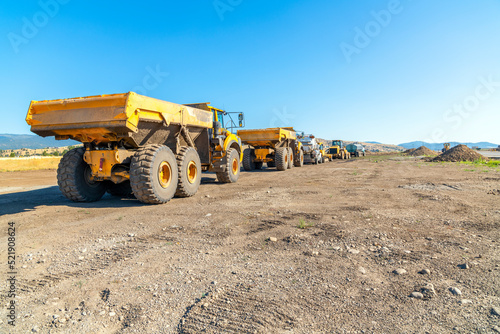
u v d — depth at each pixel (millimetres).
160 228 4406
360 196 6828
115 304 2264
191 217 5070
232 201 6555
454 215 4766
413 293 2246
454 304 2109
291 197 6918
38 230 4402
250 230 4176
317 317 2012
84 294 2439
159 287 2518
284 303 2201
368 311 2064
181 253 3334
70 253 3414
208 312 2109
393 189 7859
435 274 2605
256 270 2814
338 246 3396
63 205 6504
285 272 2750
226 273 2766
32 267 3025
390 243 3457
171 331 1912
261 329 1894
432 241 3502
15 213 5633
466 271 2643
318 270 2770
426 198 6359
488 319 1910
